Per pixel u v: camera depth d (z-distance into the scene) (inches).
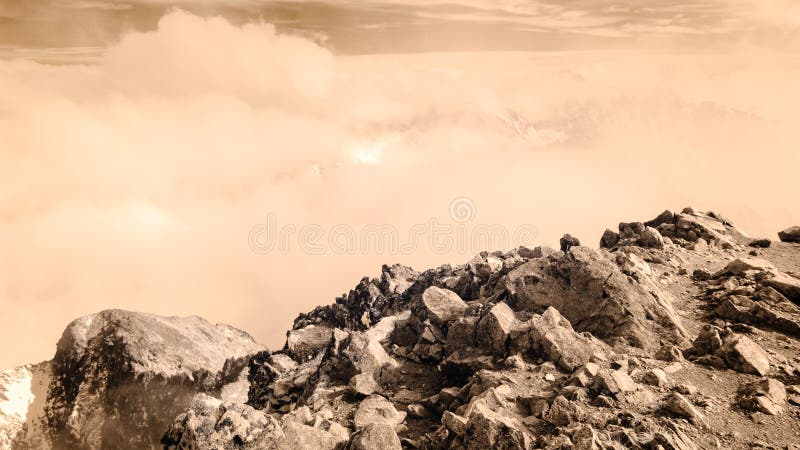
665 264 1190.9
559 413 741.9
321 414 926.4
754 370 810.8
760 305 948.6
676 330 949.8
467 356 998.4
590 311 1013.2
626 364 850.8
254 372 1391.5
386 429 784.3
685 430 692.1
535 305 1059.9
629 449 657.0
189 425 846.5
